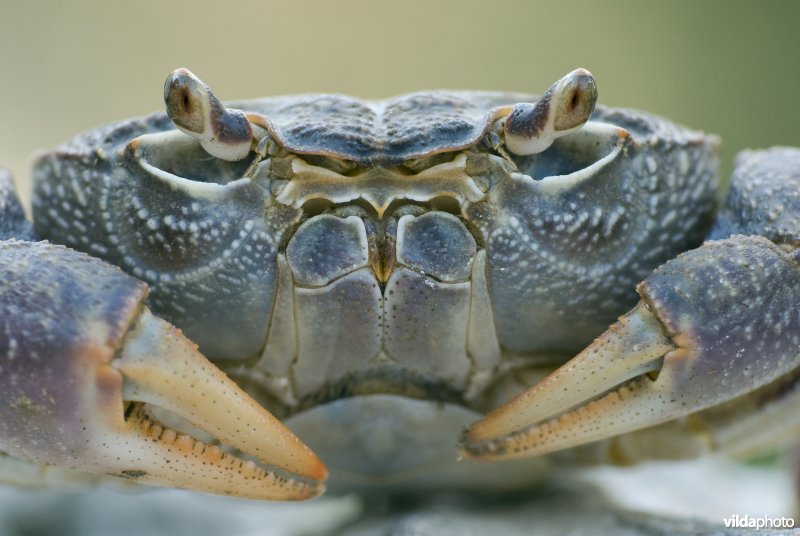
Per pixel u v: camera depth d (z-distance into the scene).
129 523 0.25
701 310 0.19
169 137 0.19
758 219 0.19
